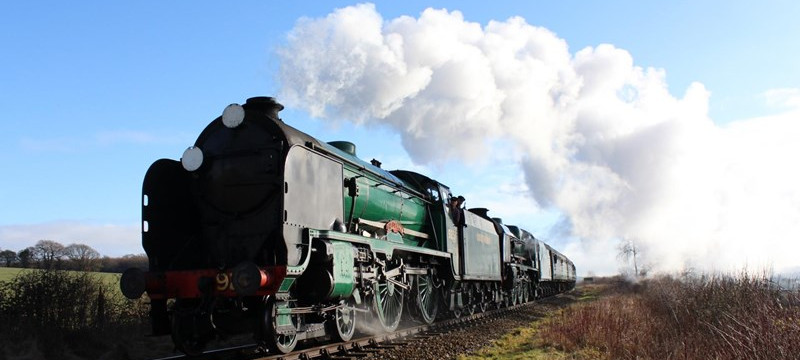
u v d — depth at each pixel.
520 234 30.28
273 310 8.46
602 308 15.09
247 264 8.09
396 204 14.15
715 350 8.38
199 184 9.91
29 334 10.83
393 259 13.17
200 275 8.76
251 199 9.33
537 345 12.02
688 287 14.53
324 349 9.30
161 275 8.95
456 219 18.17
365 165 12.98
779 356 7.18
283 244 8.60
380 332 11.88
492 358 10.51
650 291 23.52
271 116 9.85
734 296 11.35
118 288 14.20
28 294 11.58
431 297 15.91
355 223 11.71
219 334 9.13
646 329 11.51
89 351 11.45
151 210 9.46
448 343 11.73
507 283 25.16
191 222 9.98
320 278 9.32
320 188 9.93
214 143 9.89
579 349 11.19
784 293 10.47
